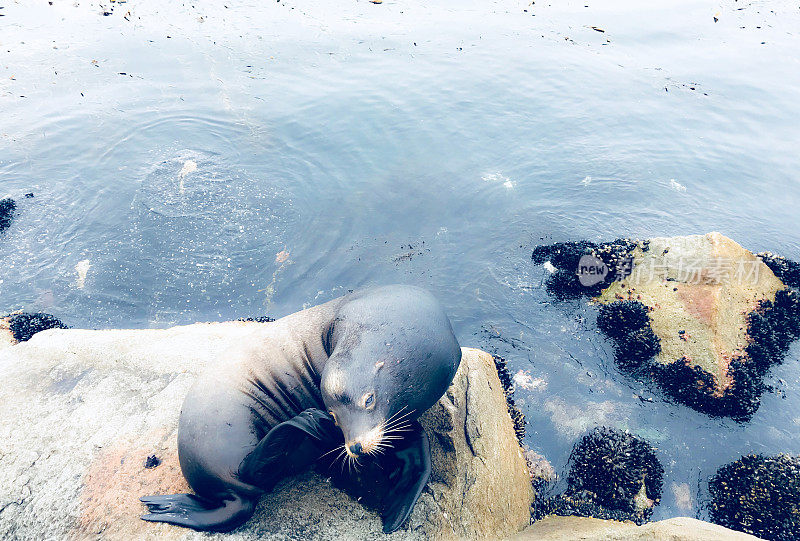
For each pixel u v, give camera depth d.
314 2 18.91
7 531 5.94
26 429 6.89
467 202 11.79
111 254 10.73
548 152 13.02
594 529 6.43
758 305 9.33
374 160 12.75
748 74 15.73
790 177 12.40
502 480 6.95
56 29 17.25
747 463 7.92
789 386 8.78
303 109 14.23
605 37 17.47
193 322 9.75
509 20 18.27
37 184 12.08
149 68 15.66
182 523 5.67
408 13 18.48
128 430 6.82
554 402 8.79
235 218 11.40
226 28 17.41
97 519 5.91
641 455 8.03
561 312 9.88
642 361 9.12
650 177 12.34
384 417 5.76
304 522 5.88
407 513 5.80
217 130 13.56
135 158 12.73
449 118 13.97
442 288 10.23
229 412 6.21
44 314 9.72
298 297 10.12
